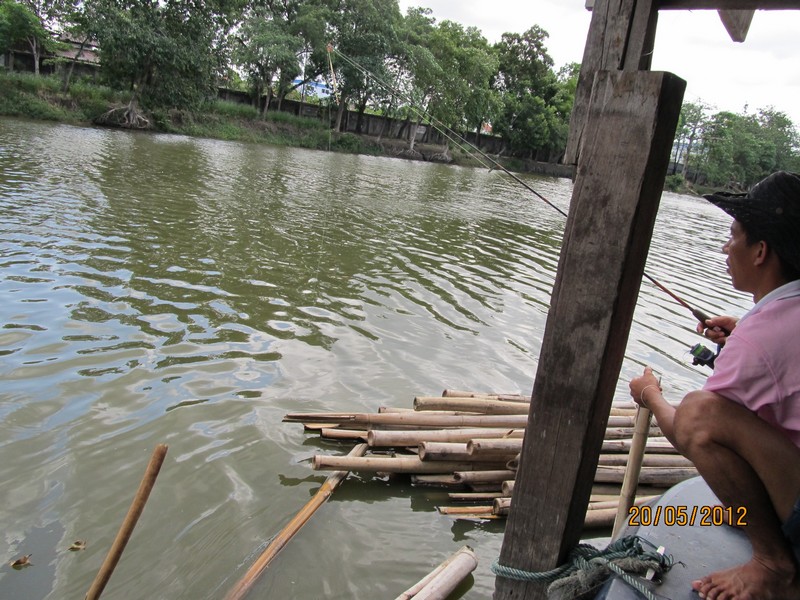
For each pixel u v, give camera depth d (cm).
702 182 6781
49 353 620
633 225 245
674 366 838
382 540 429
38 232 1035
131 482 454
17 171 1591
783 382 223
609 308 252
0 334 647
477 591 391
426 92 4881
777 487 226
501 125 5953
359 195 2056
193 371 624
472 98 5153
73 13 3362
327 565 399
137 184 1638
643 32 244
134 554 390
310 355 697
